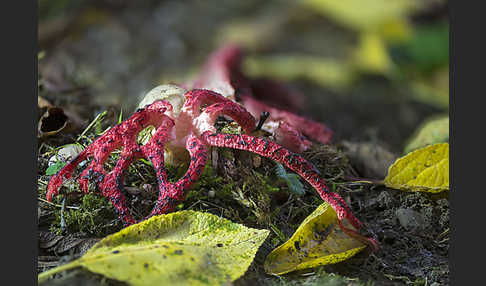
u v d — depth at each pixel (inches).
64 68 28.6
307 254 20.6
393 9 39.7
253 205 21.7
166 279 19.2
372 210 22.7
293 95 31.3
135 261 19.3
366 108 32.9
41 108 23.9
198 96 21.1
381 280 20.8
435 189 22.4
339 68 38.1
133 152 20.4
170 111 20.9
